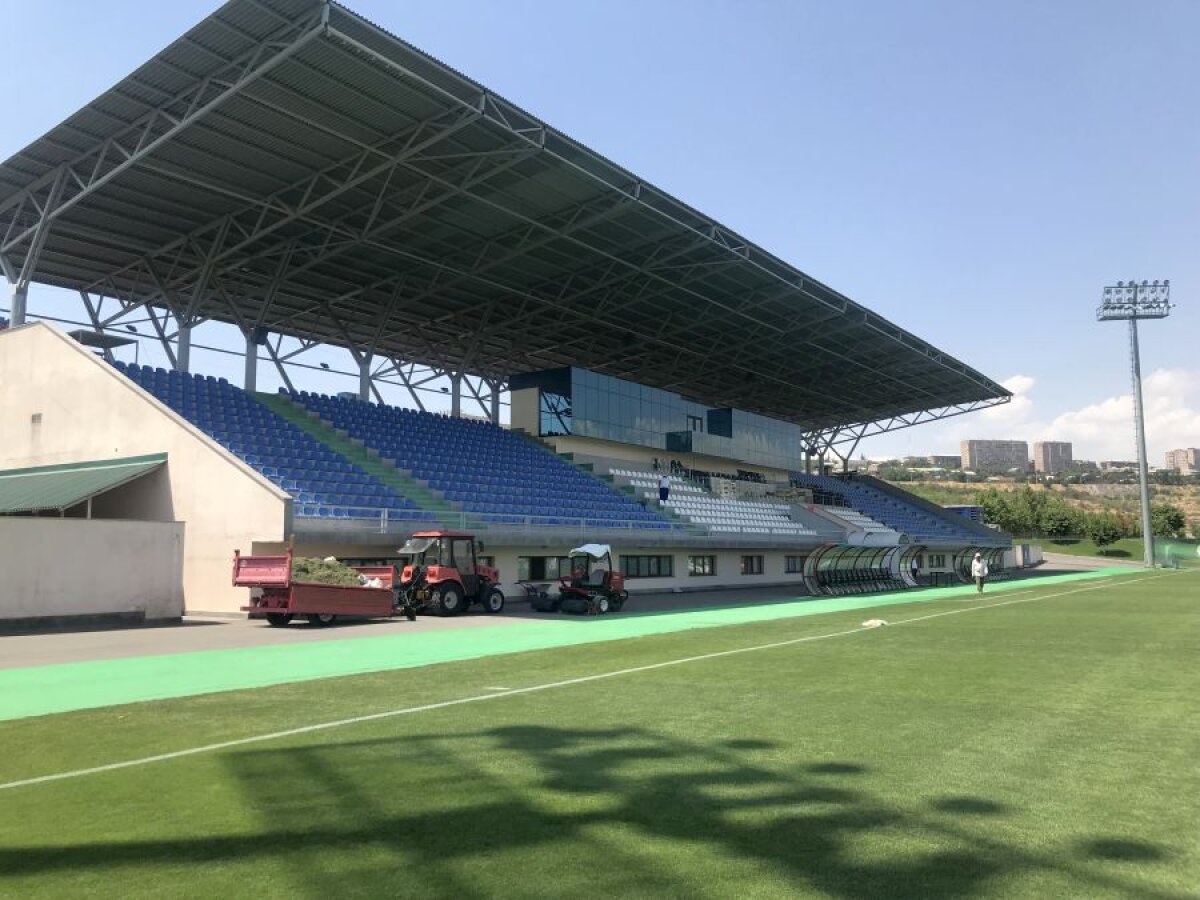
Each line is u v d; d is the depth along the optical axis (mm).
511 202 28531
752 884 4270
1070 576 55531
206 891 4191
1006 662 12961
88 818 5336
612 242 32375
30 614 18688
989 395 62688
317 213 28578
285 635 17406
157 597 20922
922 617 22516
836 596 35156
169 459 23453
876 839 4945
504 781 6168
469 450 36219
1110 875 4402
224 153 23938
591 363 52531
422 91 21156
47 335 26516
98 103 21250
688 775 6328
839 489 65750
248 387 32344
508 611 25172
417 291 37438
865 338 46562
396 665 12789
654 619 22453
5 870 4480
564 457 41188
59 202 26562
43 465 26391
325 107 21703
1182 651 14375
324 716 8602
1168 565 73812
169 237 29719
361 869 4473
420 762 6715
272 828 5148
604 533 32781
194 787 6012
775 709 8992
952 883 4289
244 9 18047
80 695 9992
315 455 28297
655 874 4402
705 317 42312
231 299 33125
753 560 45656
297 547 23156
